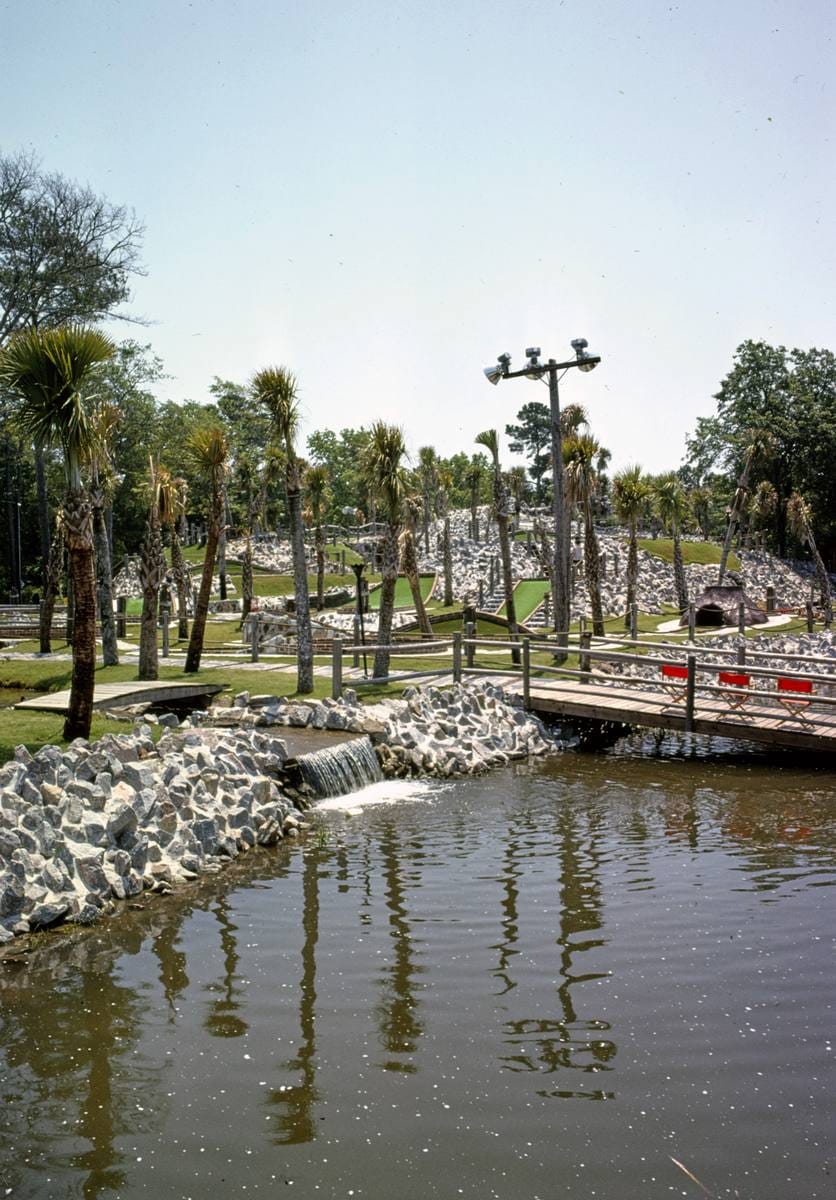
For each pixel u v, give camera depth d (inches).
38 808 433.1
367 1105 261.7
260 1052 291.1
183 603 1565.0
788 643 1226.0
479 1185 228.4
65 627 1545.3
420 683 918.4
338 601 2351.1
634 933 382.0
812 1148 241.4
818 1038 296.0
